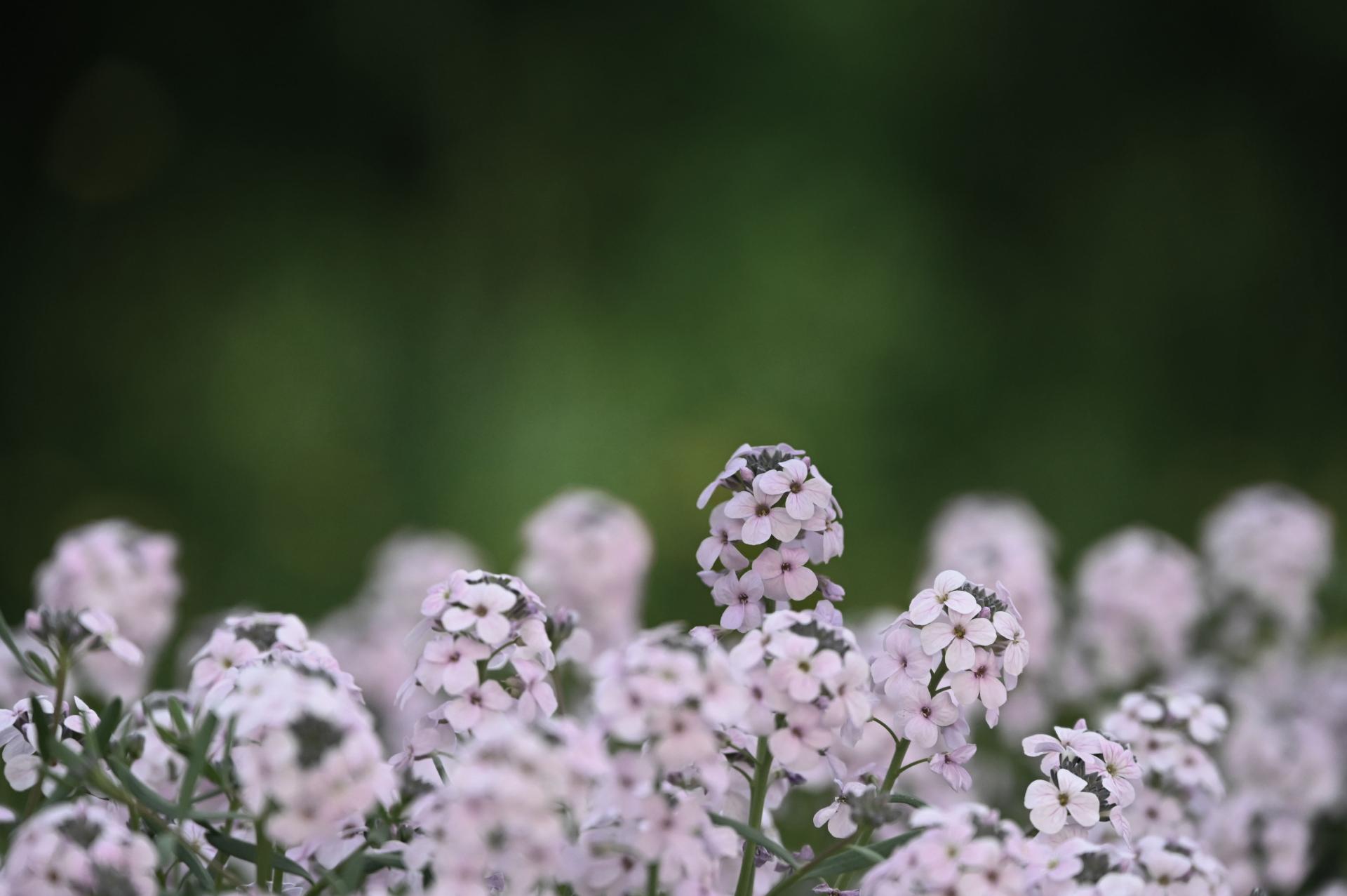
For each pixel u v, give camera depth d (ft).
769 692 7.13
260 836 7.14
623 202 42.98
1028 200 44.80
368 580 38.32
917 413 41.63
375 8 42.01
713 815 7.38
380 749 6.80
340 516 39.45
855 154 42.70
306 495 39.47
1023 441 42.65
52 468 40.83
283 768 6.39
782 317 40.86
